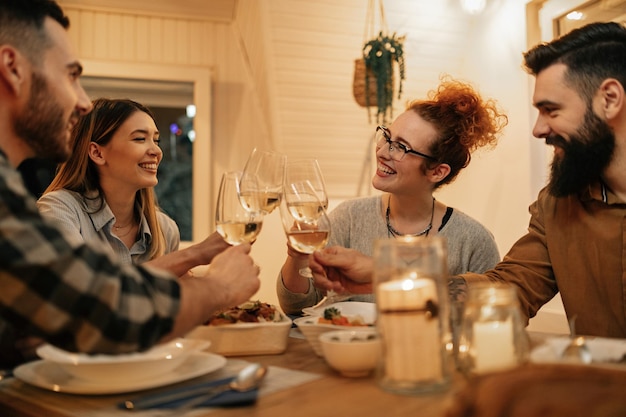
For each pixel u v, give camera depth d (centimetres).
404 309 77
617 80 132
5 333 101
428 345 76
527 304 148
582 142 137
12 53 85
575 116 137
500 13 318
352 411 70
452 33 337
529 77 299
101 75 322
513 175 311
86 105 100
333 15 301
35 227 72
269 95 319
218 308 90
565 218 151
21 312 73
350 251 129
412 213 187
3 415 79
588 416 56
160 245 204
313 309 131
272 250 342
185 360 96
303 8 293
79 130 188
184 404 73
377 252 79
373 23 312
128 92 335
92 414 72
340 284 126
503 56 316
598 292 144
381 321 79
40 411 75
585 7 266
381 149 180
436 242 79
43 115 89
